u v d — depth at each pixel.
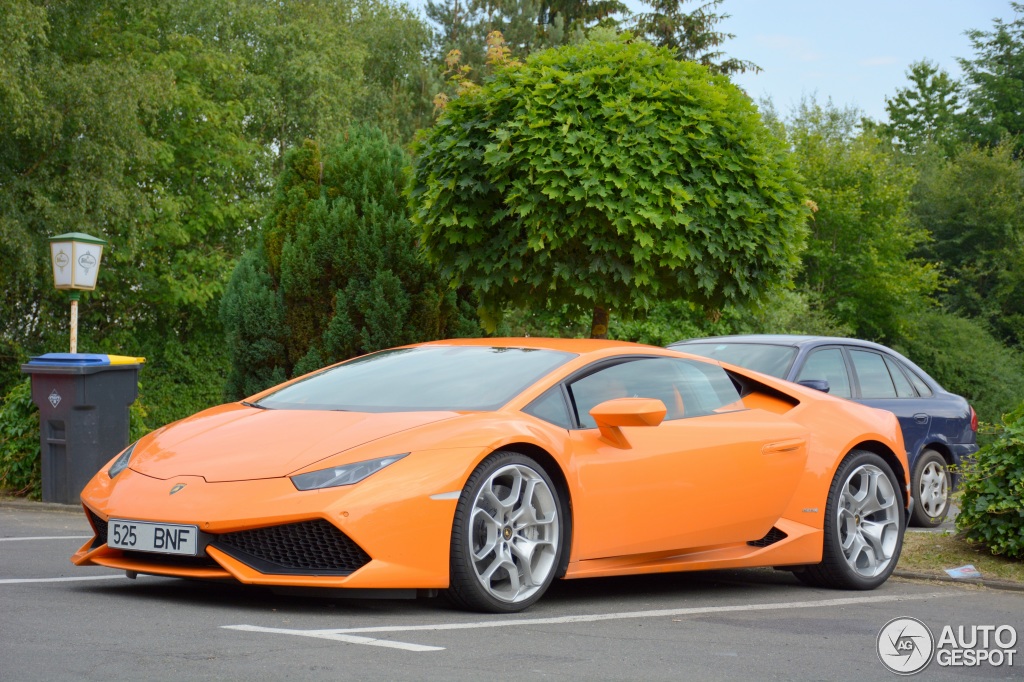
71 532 7.03
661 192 8.05
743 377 5.71
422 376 5.05
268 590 4.67
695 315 18.78
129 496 4.31
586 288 8.41
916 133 61.47
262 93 32.91
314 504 3.99
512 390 4.77
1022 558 6.31
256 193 33.25
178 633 3.68
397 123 38.06
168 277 29.75
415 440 4.27
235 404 5.29
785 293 20.48
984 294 43.06
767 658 3.73
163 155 28.94
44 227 23.45
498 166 8.27
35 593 4.54
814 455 5.60
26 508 8.44
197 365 32.75
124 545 4.23
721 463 5.16
